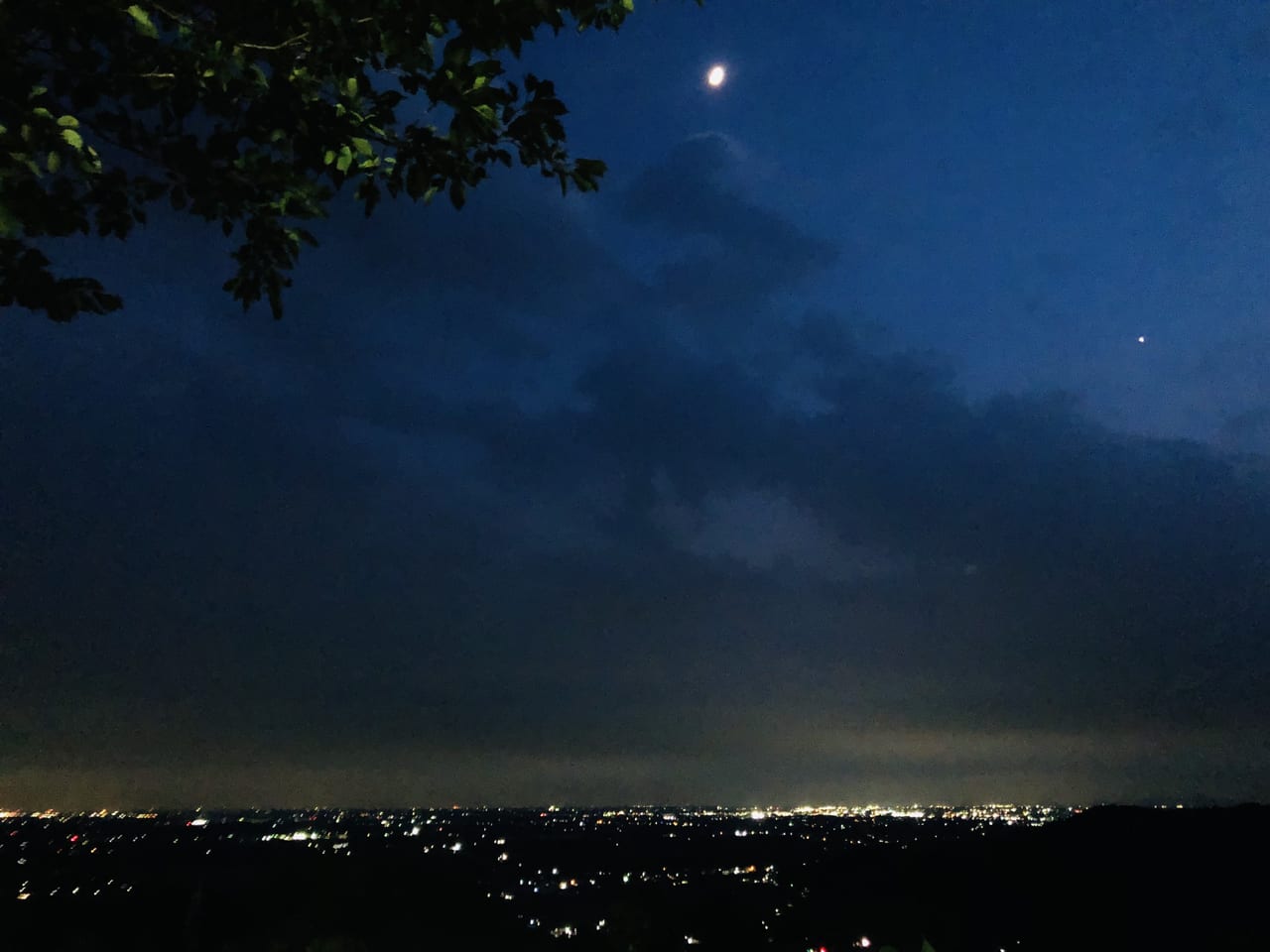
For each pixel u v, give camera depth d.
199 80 4.62
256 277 5.27
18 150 4.37
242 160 4.77
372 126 4.82
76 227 4.77
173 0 4.48
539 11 4.41
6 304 4.74
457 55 4.38
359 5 4.32
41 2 4.10
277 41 4.50
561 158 4.96
